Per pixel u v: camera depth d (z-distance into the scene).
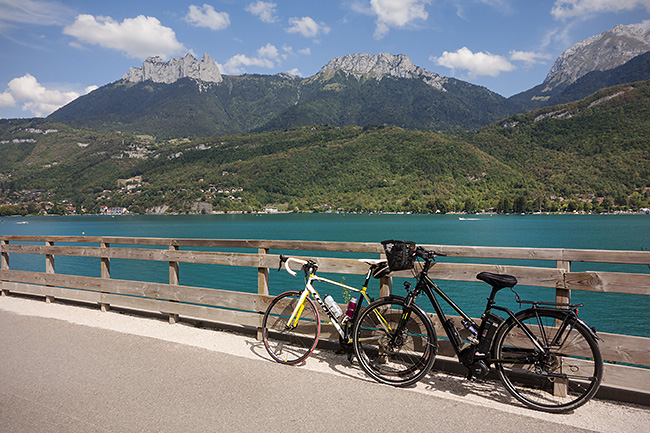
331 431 2.84
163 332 5.40
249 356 4.48
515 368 3.46
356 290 4.23
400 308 4.03
